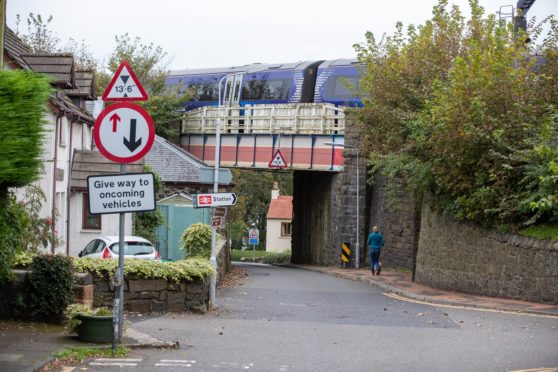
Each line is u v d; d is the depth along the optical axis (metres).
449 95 21.88
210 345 12.40
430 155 24.33
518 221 20.70
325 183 44.00
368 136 29.06
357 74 41.38
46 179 23.69
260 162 43.72
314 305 19.42
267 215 92.38
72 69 25.56
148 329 13.92
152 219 32.50
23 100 9.16
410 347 12.73
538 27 24.44
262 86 45.91
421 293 22.53
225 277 29.52
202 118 47.12
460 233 23.12
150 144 10.61
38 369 9.34
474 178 22.19
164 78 53.06
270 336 13.73
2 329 12.00
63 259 12.85
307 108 41.38
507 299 20.42
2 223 10.45
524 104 20.84
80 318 11.35
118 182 10.58
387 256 37.56
